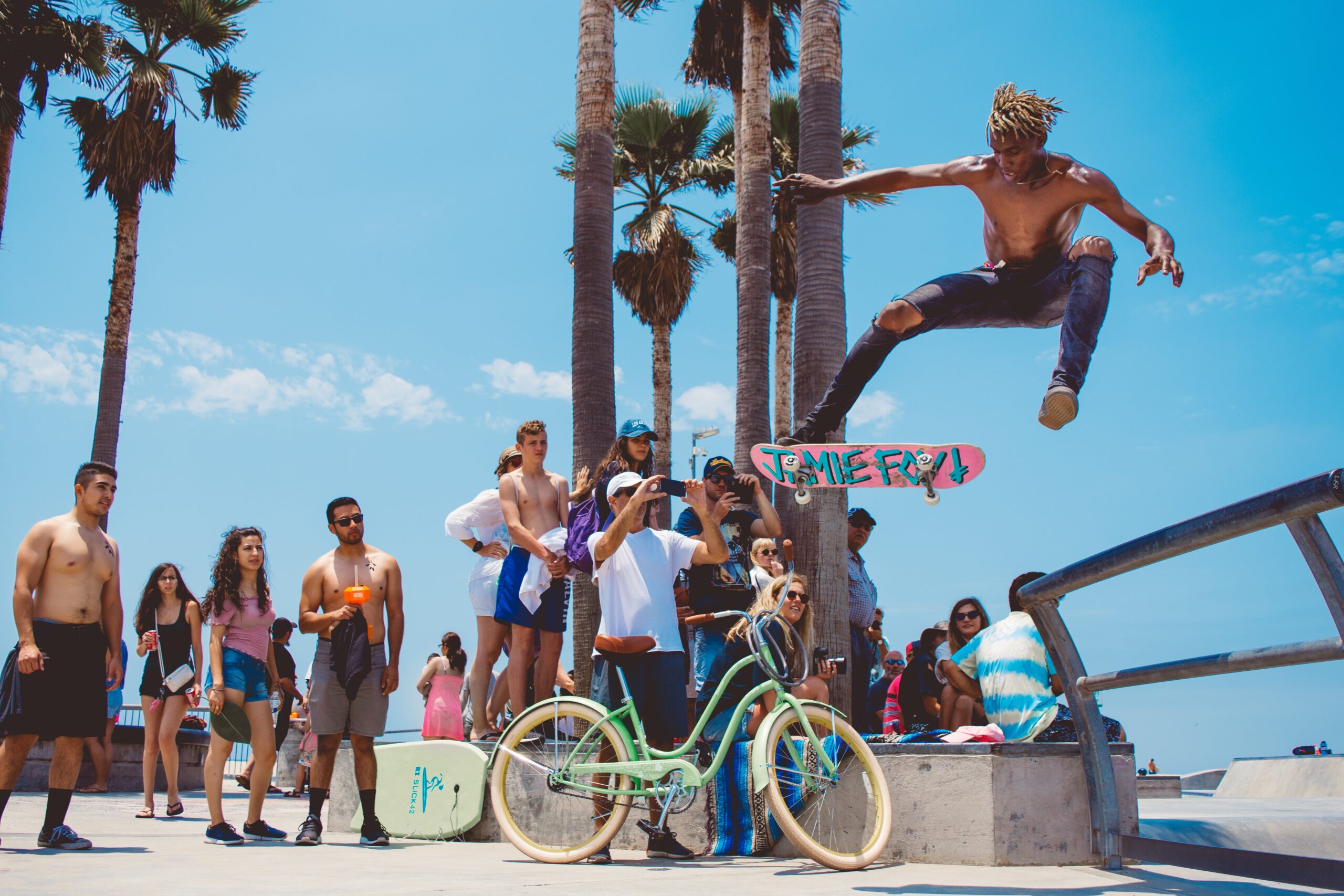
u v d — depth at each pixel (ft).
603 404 34.99
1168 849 12.46
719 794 16.60
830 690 25.23
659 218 70.90
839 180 12.26
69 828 16.37
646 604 16.21
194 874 12.78
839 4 33.45
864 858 13.85
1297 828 14.62
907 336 11.57
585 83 36.96
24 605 15.93
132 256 56.90
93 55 52.24
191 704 25.75
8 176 46.06
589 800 16.99
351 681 17.49
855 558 26.91
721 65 58.34
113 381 55.47
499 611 19.34
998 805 14.23
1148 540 11.16
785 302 68.85
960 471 12.13
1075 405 9.68
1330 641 9.18
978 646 16.67
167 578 25.84
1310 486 8.65
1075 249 10.91
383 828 18.74
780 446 12.38
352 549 18.37
